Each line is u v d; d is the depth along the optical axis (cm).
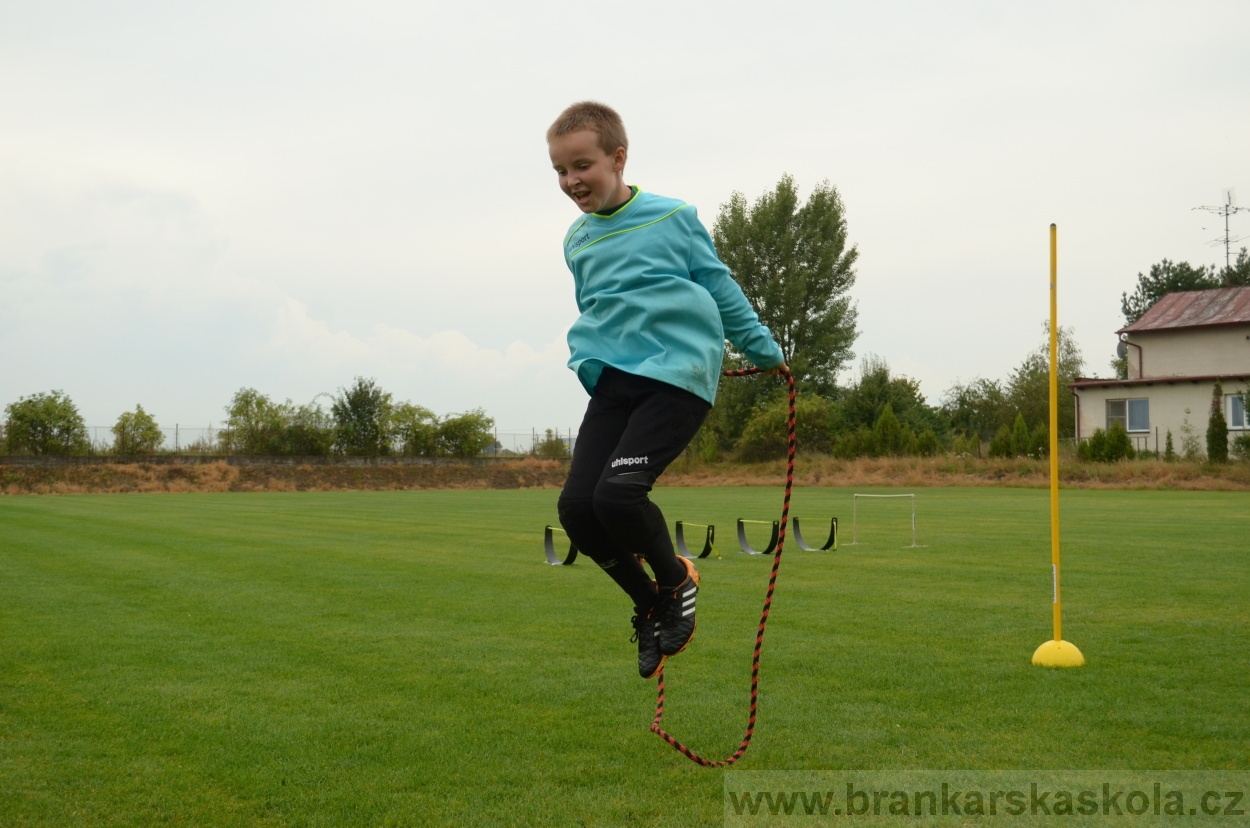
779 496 3778
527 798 412
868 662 681
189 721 536
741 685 615
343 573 1227
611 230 337
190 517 2352
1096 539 1647
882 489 4222
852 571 1241
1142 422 4375
